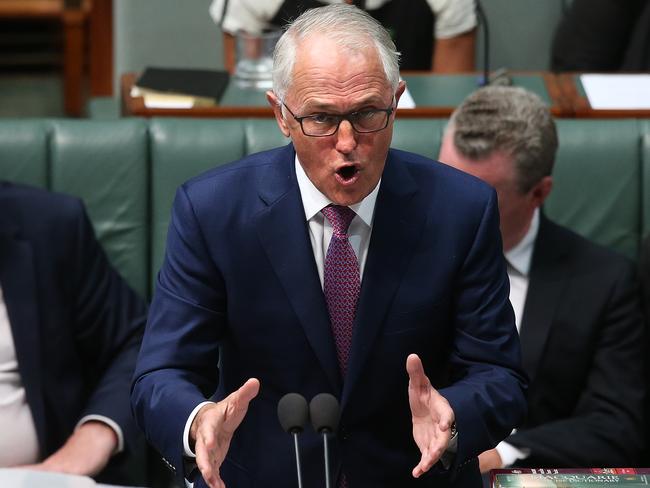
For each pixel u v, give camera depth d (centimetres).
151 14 1540
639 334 918
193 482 656
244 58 1197
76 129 1041
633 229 1051
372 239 648
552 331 912
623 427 897
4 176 1028
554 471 627
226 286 657
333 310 652
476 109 884
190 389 627
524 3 1516
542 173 887
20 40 2427
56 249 926
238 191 661
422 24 1315
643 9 1364
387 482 675
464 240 654
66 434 923
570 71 1409
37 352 903
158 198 1041
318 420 552
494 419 624
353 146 579
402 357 654
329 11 589
